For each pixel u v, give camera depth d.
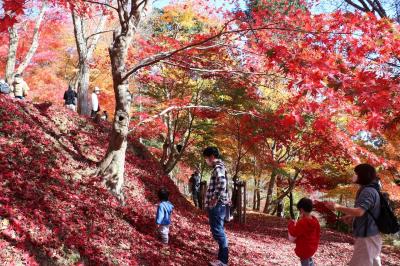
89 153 10.31
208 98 14.94
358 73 6.36
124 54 8.36
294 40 7.24
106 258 5.86
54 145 9.01
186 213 11.56
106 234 6.61
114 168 8.60
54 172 7.67
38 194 6.51
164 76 14.62
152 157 14.02
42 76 19.78
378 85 6.22
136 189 10.22
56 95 19.22
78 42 14.02
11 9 5.19
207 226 11.13
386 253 12.97
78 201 7.14
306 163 17.48
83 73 14.07
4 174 6.47
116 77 8.38
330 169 18.20
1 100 9.61
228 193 6.66
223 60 10.72
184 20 17.59
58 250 5.41
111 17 14.48
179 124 18.98
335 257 11.08
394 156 12.45
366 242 4.43
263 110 13.03
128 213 8.06
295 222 6.30
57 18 18.45
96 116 12.80
